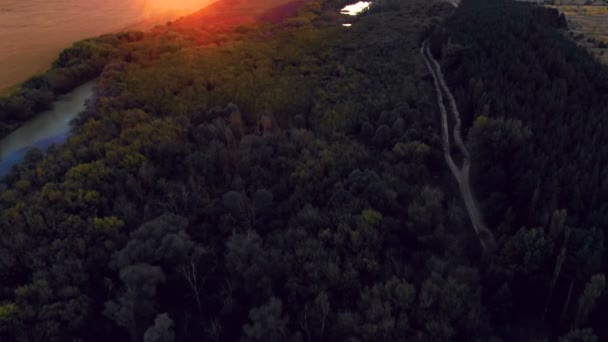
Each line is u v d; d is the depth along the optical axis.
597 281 44.34
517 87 90.75
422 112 96.25
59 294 54.72
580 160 64.12
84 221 66.56
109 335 54.59
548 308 52.06
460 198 73.62
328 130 90.06
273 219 68.88
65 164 81.12
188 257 57.69
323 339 50.31
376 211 63.66
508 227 59.28
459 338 46.88
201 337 54.62
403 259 59.22
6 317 50.41
